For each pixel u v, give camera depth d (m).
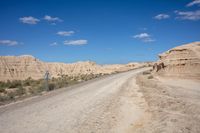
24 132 9.80
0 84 44.69
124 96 21.77
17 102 18.52
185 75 43.09
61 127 10.67
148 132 9.95
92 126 10.98
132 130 10.43
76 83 41.66
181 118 11.80
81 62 140.12
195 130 9.76
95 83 38.88
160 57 58.00
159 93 22.41
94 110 14.83
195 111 13.48
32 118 12.37
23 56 114.94
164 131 9.74
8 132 9.79
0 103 18.19
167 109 14.37
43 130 10.13
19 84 45.75
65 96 21.81
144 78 46.50
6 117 12.62
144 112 14.28
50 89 30.95
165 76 46.44
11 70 103.44
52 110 14.68
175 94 21.69
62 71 126.25
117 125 11.29
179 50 47.41
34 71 109.75
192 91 25.06
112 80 45.66
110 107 16.02
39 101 18.67
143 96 21.50
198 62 43.31
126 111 14.69
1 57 107.25
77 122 11.66
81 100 19.11
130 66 162.50
